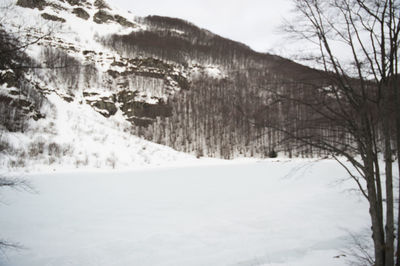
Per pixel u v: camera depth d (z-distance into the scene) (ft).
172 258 21.48
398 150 12.90
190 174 80.53
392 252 13.21
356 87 14.30
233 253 22.08
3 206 39.27
